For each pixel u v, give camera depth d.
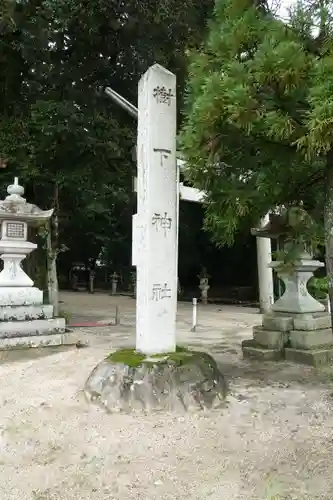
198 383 5.18
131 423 4.67
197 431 4.50
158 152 5.54
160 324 5.59
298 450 4.08
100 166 11.97
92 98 12.03
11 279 8.53
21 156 11.00
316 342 7.70
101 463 3.87
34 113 10.53
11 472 3.77
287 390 5.95
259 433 4.48
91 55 11.76
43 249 12.50
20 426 4.72
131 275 28.33
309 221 5.62
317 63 4.05
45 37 10.61
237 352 8.66
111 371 5.29
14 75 11.66
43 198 12.84
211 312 16.69
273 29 4.54
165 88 5.62
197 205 20.86
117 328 12.08
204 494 3.37
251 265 22.50
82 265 32.19
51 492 3.44
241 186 5.21
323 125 3.61
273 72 4.10
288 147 4.77
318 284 13.54
